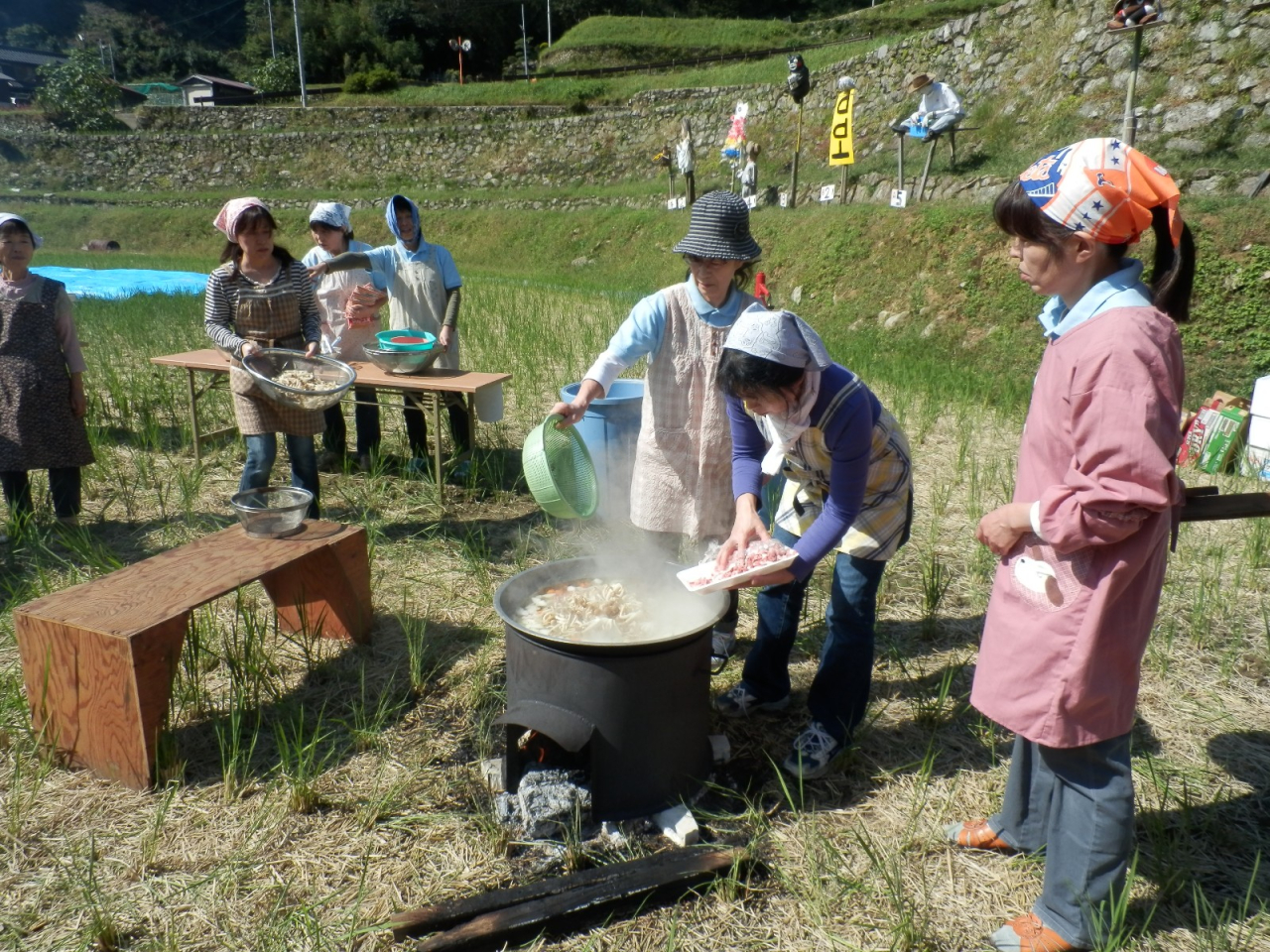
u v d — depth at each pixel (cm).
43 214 2977
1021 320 1031
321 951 246
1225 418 642
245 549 374
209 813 301
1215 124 1193
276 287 489
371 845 287
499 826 291
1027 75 1559
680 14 6450
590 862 280
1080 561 219
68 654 307
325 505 578
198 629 390
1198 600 447
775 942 254
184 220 2909
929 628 420
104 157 3353
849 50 2730
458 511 575
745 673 357
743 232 340
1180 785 316
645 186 2533
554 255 2302
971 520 561
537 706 285
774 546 279
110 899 263
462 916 255
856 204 1550
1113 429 200
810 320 1270
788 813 304
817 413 276
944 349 1068
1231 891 269
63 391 515
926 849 288
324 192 3128
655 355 361
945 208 1220
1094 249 214
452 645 409
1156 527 212
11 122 3559
